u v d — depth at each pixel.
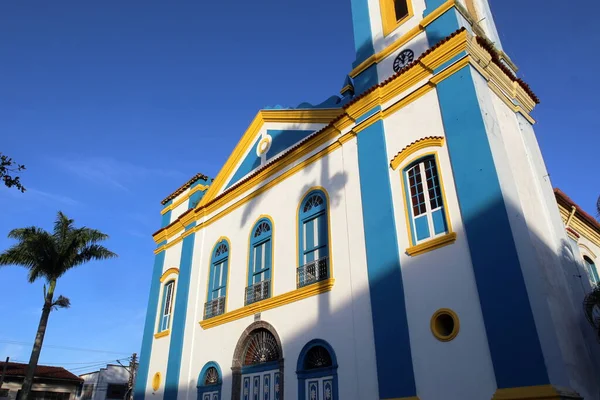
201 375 13.53
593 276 14.58
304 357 10.66
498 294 7.64
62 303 19.73
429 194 9.58
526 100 11.70
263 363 11.83
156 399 15.05
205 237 16.22
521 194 9.25
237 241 14.48
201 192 18.14
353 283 10.22
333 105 13.75
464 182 8.80
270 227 13.34
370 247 10.08
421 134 10.07
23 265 19.73
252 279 13.27
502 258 7.78
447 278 8.53
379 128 10.98
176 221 17.84
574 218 14.23
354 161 11.48
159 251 18.66
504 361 7.23
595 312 9.35
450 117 9.53
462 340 7.94
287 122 14.75
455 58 9.95
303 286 11.33
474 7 13.00
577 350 7.89
